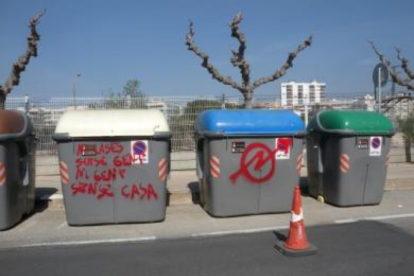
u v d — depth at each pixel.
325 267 5.71
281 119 8.56
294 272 5.55
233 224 8.02
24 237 7.31
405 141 14.96
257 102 13.58
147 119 8.05
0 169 7.51
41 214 8.87
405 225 7.82
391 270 5.60
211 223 8.10
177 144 12.83
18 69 12.45
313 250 6.22
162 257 6.22
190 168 12.92
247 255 6.24
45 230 7.73
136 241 7.02
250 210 8.53
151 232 7.55
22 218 8.48
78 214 7.92
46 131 12.30
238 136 8.32
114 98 12.48
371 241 6.84
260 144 8.45
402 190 11.24
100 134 7.84
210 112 8.59
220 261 6.02
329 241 6.85
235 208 8.45
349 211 8.96
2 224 7.63
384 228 7.62
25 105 12.23
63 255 6.37
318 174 9.92
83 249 6.64
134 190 8.02
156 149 8.02
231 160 8.34
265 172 8.52
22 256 6.35
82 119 7.97
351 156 9.17
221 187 8.37
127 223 8.10
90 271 5.73
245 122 8.38
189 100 12.81
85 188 7.92
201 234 7.38
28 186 8.60
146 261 6.07
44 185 10.96
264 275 5.47
